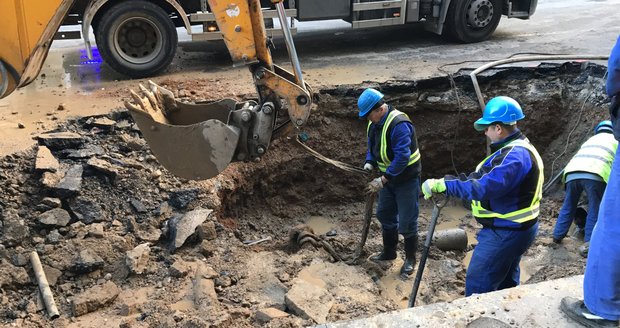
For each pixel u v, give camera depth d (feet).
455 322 10.94
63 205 16.99
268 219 22.58
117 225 16.96
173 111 13.76
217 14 11.90
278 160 22.66
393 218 18.60
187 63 28.12
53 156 18.31
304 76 25.23
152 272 15.55
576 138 24.25
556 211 22.75
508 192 13.10
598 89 24.14
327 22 37.40
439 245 20.30
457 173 25.91
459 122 24.82
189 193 18.43
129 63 25.05
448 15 30.17
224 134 12.40
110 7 24.41
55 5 12.04
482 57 27.61
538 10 39.32
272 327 13.32
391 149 16.66
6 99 22.71
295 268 16.89
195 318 13.16
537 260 19.36
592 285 9.99
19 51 12.17
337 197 24.20
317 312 14.24
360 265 19.16
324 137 23.67
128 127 20.58
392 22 29.12
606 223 9.56
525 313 11.09
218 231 17.65
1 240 15.40
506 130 13.26
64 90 23.91
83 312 13.88
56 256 15.42
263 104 12.58
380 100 16.38
